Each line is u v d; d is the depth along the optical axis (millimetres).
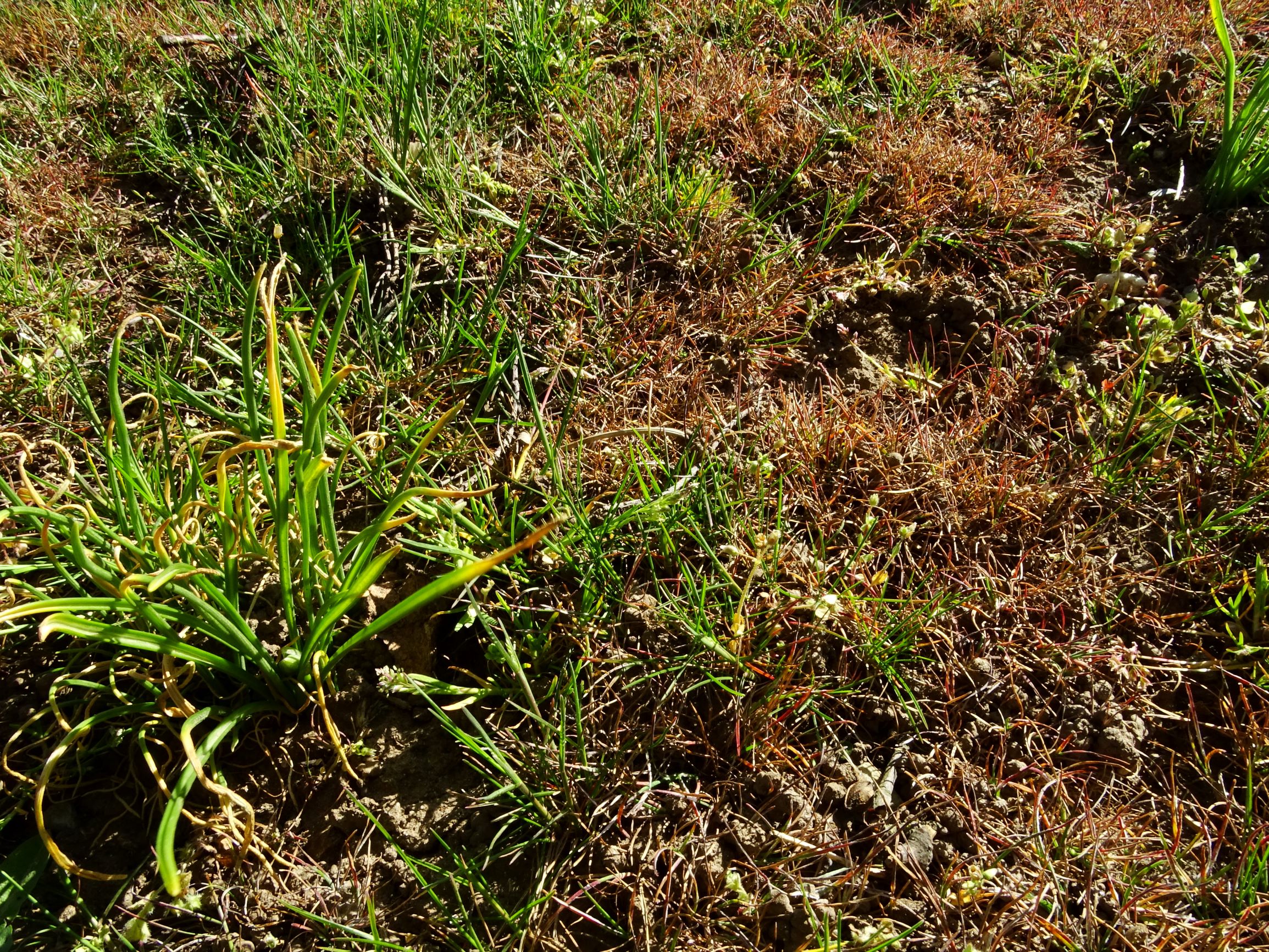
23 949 1574
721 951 1568
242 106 2957
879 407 2254
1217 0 2307
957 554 2043
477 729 1811
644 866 1653
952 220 2605
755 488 2086
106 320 2422
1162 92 2885
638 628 1905
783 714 1816
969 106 2895
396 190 2484
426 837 1712
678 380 2307
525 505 2059
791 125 2830
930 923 1599
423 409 2238
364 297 2396
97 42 3221
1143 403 2229
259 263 2527
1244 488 2098
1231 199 2615
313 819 1739
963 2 3182
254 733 1784
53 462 2162
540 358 2352
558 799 1717
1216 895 1596
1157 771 1787
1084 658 1881
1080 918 1596
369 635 1620
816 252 2520
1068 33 3070
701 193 2555
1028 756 1795
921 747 1815
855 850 1696
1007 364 2379
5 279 2432
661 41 3146
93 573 1386
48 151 2873
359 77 2754
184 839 1686
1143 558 2047
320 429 1588
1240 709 1841
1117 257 2434
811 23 3195
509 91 2961
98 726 1772
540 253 2533
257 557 1853
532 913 1605
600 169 2594
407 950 1549
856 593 1962
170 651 1542
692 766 1791
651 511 1965
